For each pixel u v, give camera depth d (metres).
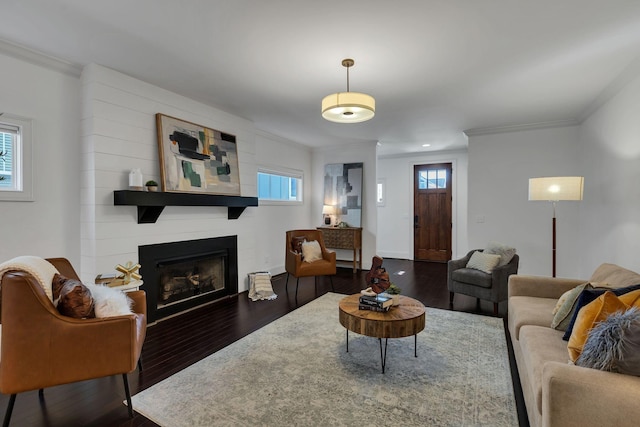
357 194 6.54
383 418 1.88
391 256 7.99
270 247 5.89
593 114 4.14
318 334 3.12
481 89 3.54
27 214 2.75
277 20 2.26
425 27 2.34
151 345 2.90
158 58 2.85
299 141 6.40
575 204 4.75
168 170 3.50
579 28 2.35
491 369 2.45
